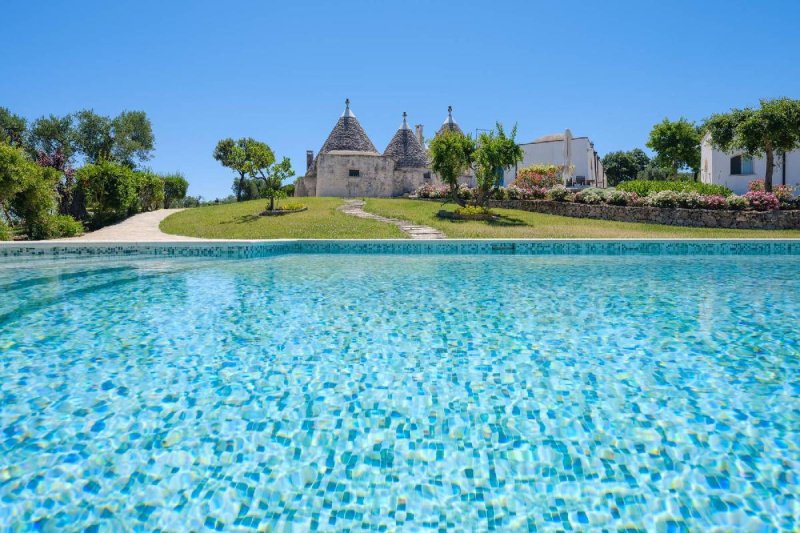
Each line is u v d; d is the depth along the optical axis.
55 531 2.44
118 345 5.30
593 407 3.80
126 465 3.01
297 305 7.29
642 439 3.32
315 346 5.30
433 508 2.65
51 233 17.78
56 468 2.96
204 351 5.12
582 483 2.86
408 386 4.22
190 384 4.24
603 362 4.77
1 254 13.27
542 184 30.27
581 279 9.60
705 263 12.02
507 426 3.52
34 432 3.38
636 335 5.66
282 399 3.96
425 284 9.08
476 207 21.27
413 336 5.66
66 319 6.45
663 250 14.16
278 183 22.89
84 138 38.75
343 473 2.96
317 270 10.97
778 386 4.15
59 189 22.05
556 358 4.89
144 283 9.23
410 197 31.80
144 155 42.22
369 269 11.12
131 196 23.89
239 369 4.61
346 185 35.09
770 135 20.38
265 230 18.72
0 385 4.18
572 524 2.52
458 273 10.45
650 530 2.47
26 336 5.64
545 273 10.41
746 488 2.78
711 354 4.97
